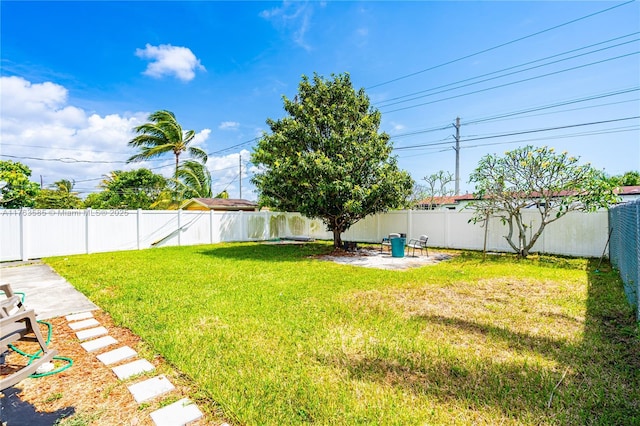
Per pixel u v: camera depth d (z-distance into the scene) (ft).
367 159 35.42
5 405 7.96
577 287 19.80
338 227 40.52
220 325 13.53
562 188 29.48
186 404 8.07
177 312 15.19
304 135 36.60
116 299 17.51
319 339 12.07
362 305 16.40
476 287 20.22
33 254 34.37
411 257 34.42
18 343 11.82
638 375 9.27
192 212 48.65
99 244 39.50
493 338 12.13
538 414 7.66
